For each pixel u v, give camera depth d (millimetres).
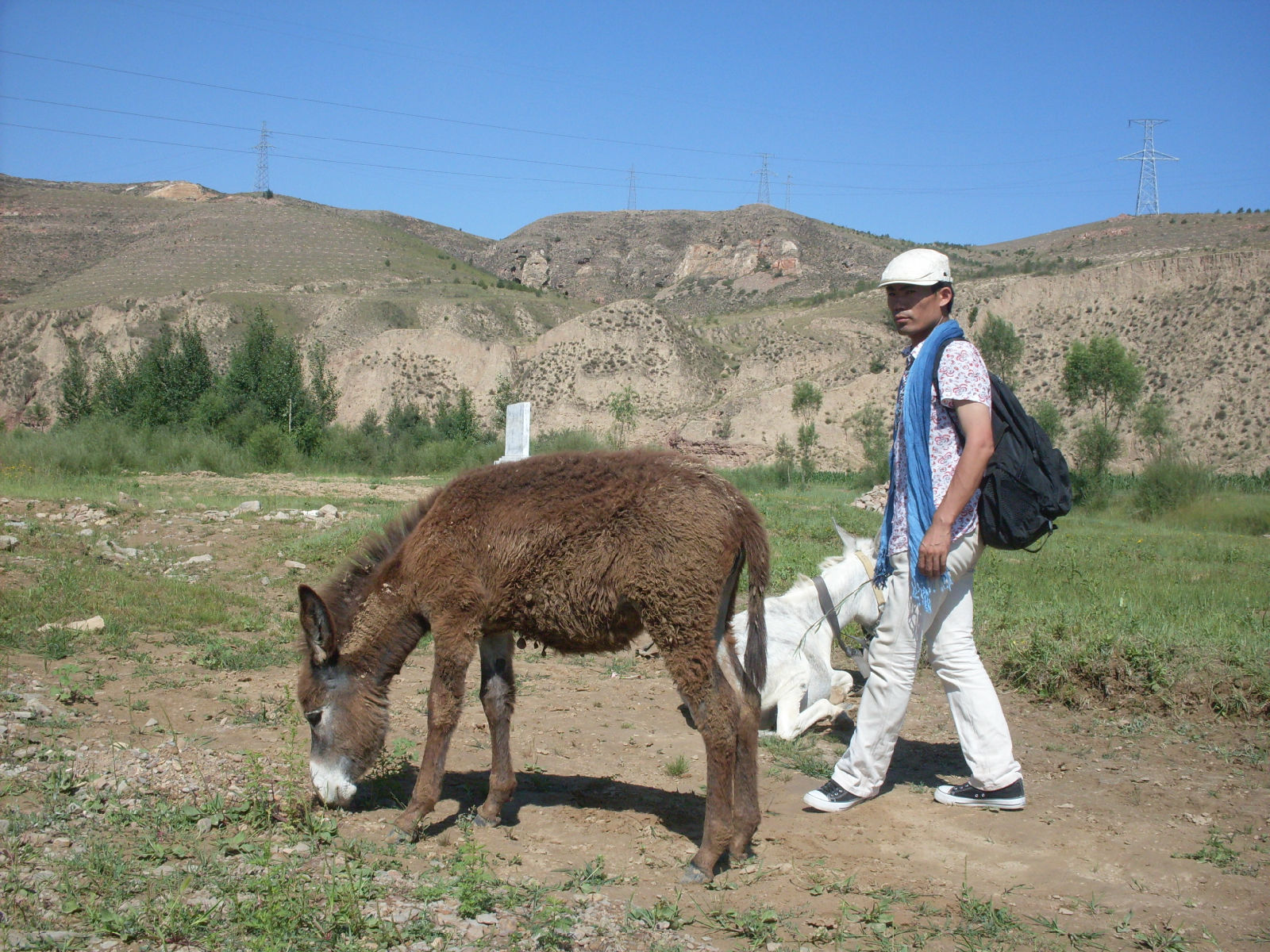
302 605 4316
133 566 11227
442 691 4273
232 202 142875
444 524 4281
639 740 6066
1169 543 18625
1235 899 3830
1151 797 4992
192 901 3406
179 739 5340
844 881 3951
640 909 3514
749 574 4172
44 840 3850
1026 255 123938
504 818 4625
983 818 4750
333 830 4191
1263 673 6441
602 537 3990
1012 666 7301
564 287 162000
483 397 79812
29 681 6219
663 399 78312
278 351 50906
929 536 4383
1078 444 41156
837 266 142125
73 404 50438
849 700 7180
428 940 3211
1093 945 3430
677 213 175375
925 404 4531
